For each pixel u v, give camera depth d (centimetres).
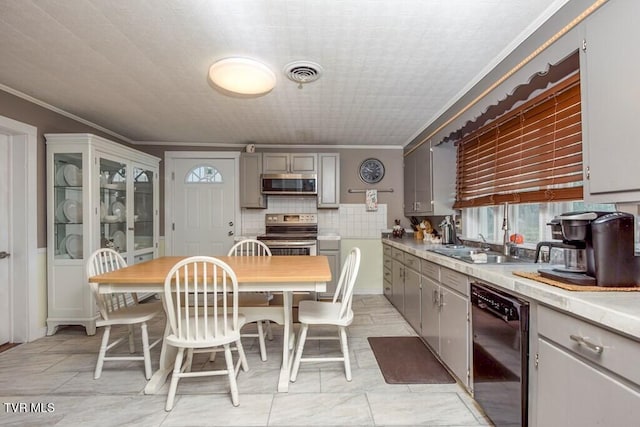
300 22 169
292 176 430
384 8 157
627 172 115
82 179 295
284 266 228
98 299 208
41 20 167
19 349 259
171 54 203
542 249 203
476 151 301
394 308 377
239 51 199
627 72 115
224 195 458
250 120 344
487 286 168
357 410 178
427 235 380
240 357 217
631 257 123
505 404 146
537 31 169
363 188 467
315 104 292
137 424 166
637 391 89
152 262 251
